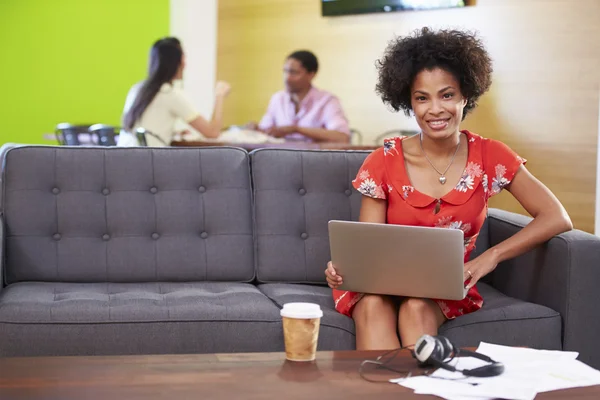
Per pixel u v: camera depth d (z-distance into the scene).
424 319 2.23
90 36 7.91
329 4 7.11
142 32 7.88
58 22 7.92
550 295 2.47
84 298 2.43
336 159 2.92
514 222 2.73
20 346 2.26
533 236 2.42
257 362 1.75
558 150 6.00
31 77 7.98
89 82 7.96
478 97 2.45
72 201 2.79
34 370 1.67
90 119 7.99
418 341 1.73
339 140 6.14
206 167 2.87
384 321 2.26
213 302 2.42
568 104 5.95
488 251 2.39
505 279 2.75
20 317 2.26
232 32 7.59
